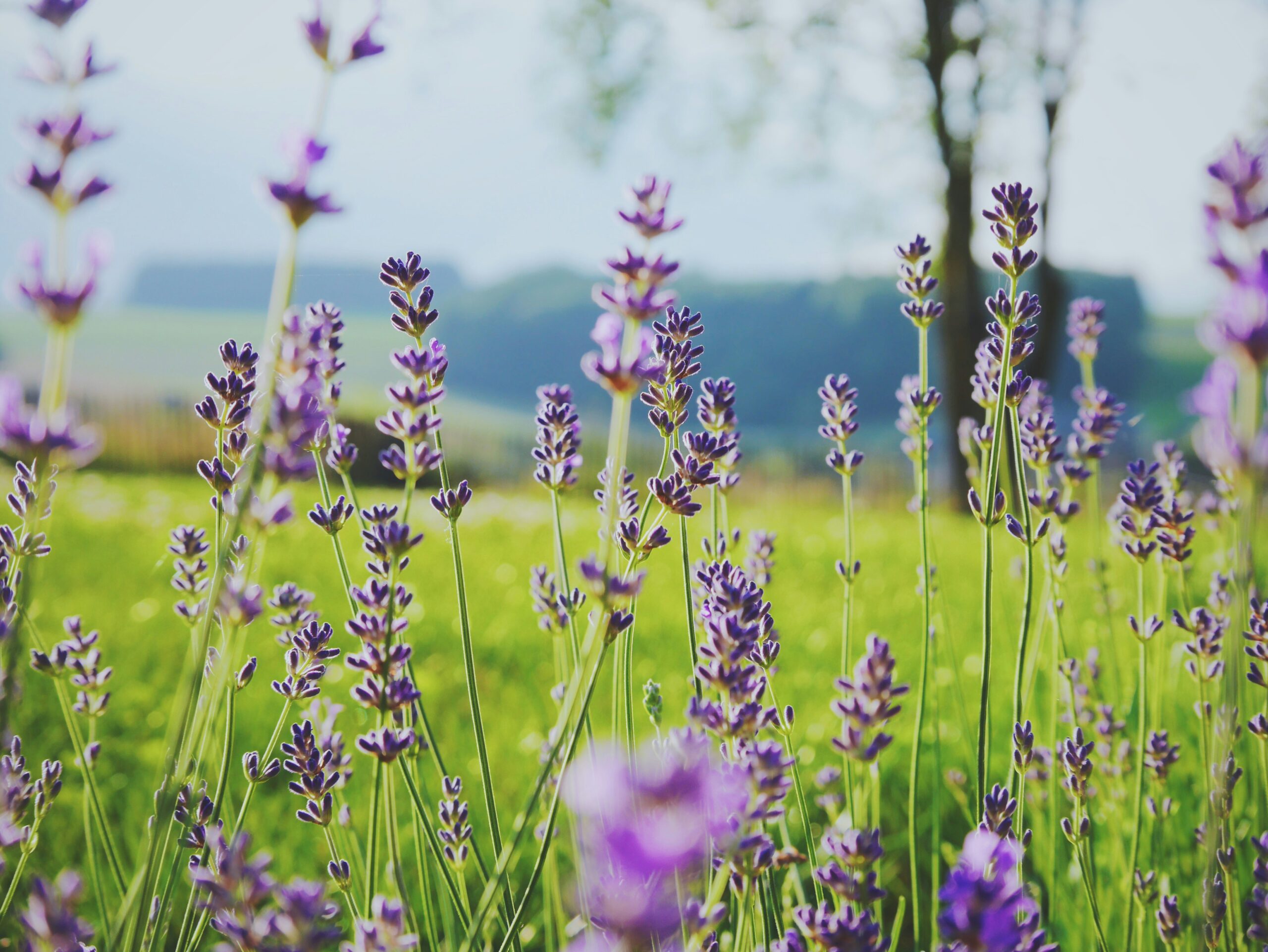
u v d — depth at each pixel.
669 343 1.63
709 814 1.01
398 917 0.95
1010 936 0.79
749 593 1.38
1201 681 1.72
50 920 0.82
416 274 1.52
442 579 5.84
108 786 2.88
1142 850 2.14
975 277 14.37
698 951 1.08
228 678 1.47
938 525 8.72
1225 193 0.72
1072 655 2.88
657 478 1.53
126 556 6.17
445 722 3.50
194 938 1.51
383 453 1.20
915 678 3.70
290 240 0.87
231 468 1.56
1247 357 0.73
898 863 2.70
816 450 16.66
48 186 0.76
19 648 0.94
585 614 2.13
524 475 17.39
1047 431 2.04
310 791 1.51
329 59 0.86
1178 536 1.76
